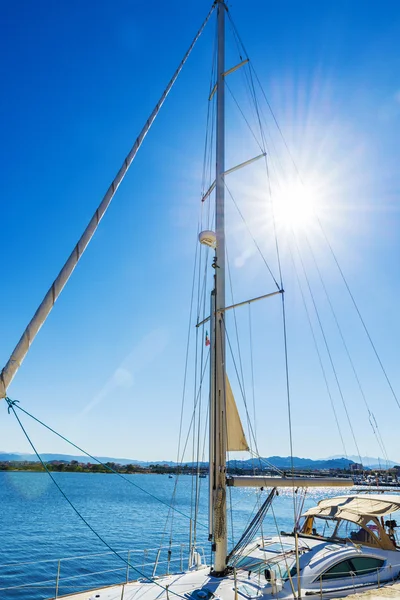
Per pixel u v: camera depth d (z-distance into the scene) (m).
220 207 11.71
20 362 3.99
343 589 9.19
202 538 35.56
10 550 28.20
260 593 8.40
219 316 10.73
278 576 9.09
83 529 38.62
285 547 11.09
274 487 10.35
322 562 9.68
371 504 12.41
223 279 11.07
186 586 8.70
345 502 13.07
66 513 50.69
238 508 63.34
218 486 9.61
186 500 77.75
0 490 88.19
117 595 8.34
